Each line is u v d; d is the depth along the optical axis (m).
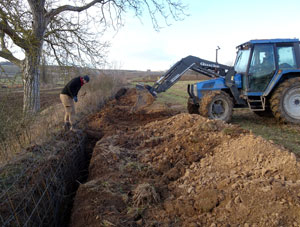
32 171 3.70
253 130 6.90
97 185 3.67
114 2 10.76
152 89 8.70
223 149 4.18
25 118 4.84
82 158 5.78
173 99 15.25
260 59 7.66
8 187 3.44
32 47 7.27
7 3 6.50
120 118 8.77
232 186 3.03
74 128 6.57
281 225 2.42
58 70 9.41
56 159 4.34
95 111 10.12
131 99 14.43
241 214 2.68
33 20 8.20
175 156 4.43
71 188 4.59
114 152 4.86
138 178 4.01
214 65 8.96
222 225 2.66
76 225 3.08
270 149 3.54
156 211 3.14
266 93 7.43
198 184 3.47
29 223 3.00
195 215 2.97
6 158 4.19
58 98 13.04
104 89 13.62
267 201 2.66
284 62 7.61
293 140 5.87
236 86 8.02
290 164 3.09
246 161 3.61
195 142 4.62
